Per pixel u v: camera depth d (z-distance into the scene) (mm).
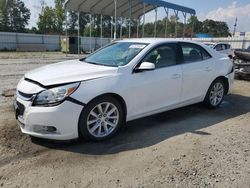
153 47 4773
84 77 3938
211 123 5121
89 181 3045
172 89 4973
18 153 3660
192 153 3773
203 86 5668
